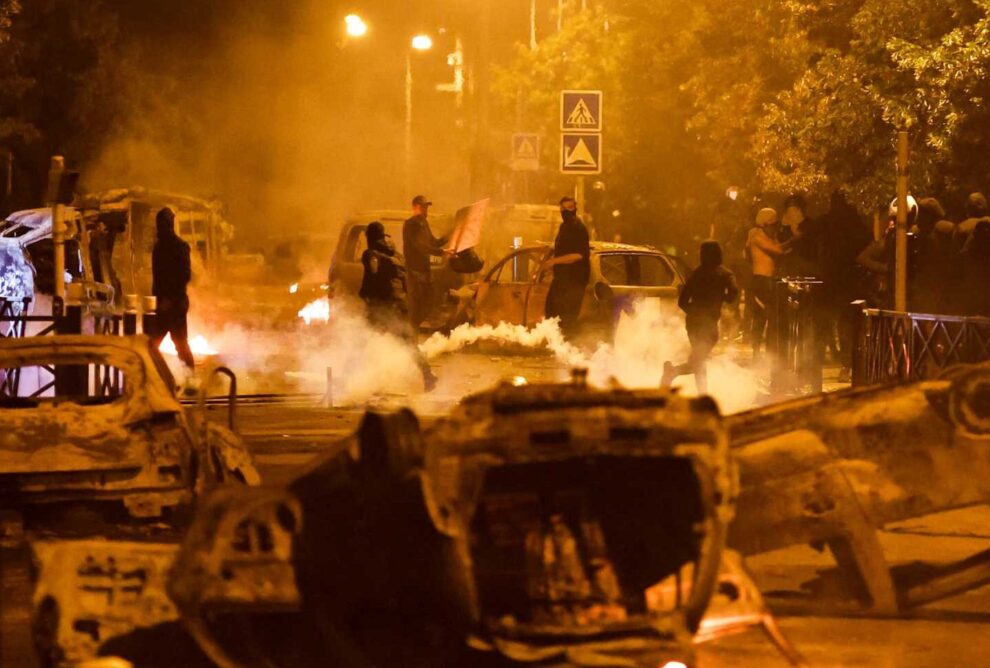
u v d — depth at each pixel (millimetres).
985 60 60906
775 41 85625
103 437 27016
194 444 27531
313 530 18469
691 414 16547
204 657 19469
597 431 16375
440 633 17844
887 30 65688
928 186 65062
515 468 18328
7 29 102750
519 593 17656
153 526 27391
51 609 19000
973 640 21438
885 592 22219
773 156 77875
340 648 18344
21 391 53562
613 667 16594
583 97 68562
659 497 18203
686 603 16703
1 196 82875
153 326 54688
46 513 28500
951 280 45812
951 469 21594
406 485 16828
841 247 51844
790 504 21484
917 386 21812
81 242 62469
